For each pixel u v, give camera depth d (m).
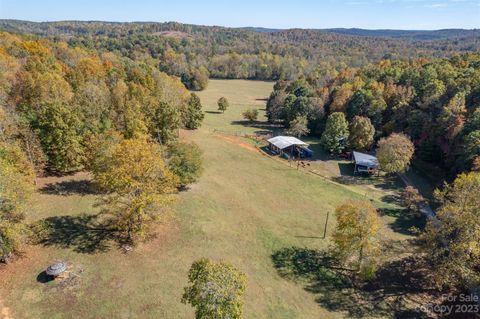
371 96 77.38
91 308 24.41
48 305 24.30
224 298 18.39
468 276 26.83
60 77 66.75
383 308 27.83
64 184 41.59
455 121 57.56
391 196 51.38
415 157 65.81
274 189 49.62
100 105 54.25
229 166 56.72
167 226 35.56
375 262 30.53
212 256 31.91
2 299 24.31
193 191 44.44
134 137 50.12
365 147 68.12
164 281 27.77
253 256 33.06
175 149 44.38
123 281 27.30
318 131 85.25
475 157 48.38
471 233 27.23
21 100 55.72
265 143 76.19
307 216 42.47
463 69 81.31
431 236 29.34
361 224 30.14
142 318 24.02
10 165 30.73
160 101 63.22
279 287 29.27
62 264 27.03
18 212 27.34
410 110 71.75
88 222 34.47
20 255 28.72
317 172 60.03
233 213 40.72
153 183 31.98
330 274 31.67
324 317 26.53
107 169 33.22
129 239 32.56
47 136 41.28
